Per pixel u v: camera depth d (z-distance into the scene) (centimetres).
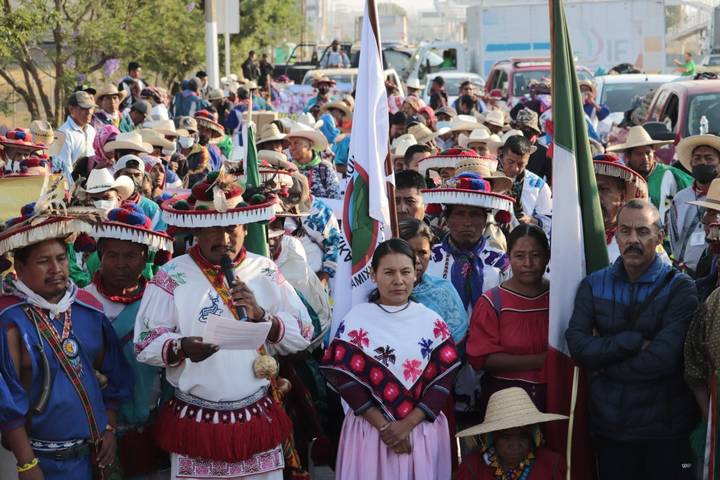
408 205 727
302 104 2367
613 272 571
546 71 2456
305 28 5944
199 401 554
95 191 746
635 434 557
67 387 522
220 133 1377
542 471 568
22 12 2109
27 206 522
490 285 675
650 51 2961
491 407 569
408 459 561
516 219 798
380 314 570
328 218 804
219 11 2458
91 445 531
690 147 891
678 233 820
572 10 2969
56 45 2553
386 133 620
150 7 2836
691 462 568
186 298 557
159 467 595
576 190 595
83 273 697
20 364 512
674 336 547
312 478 701
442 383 566
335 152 1421
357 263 619
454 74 2878
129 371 565
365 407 558
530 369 600
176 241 646
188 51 2988
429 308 610
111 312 598
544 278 641
